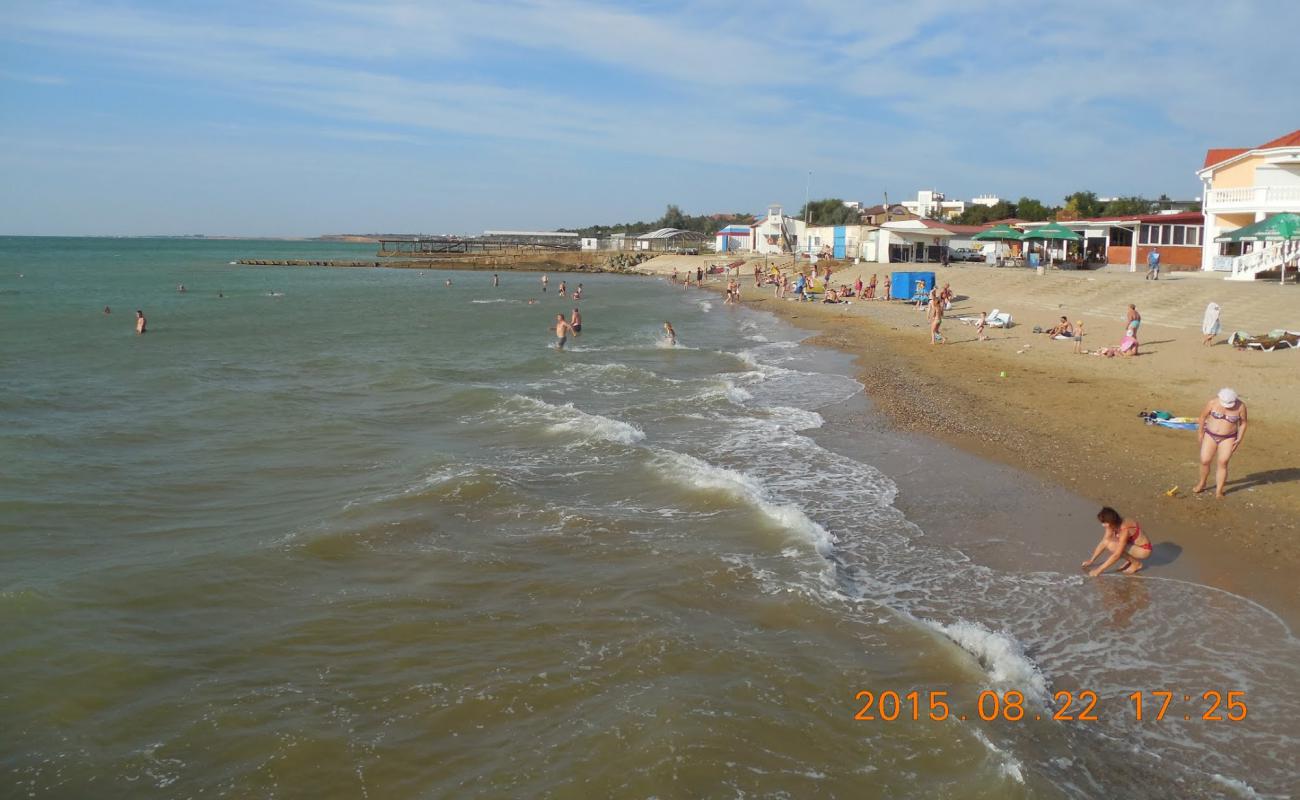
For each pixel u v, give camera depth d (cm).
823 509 1275
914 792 622
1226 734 703
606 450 1611
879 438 1705
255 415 1955
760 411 1995
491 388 2284
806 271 7031
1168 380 2106
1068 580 1004
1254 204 4006
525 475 1452
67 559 1071
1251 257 3544
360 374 2580
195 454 1589
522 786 632
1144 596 953
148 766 665
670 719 705
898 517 1235
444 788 634
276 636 870
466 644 850
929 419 1844
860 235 7312
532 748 678
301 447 1645
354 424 1848
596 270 11600
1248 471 1356
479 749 680
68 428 1800
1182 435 1611
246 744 691
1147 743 691
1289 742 691
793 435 1744
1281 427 1593
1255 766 662
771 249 9475
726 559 1059
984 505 1274
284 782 645
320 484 1397
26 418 1916
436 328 4181
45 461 1523
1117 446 1554
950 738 686
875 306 4675
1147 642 853
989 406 1945
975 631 866
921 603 954
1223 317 2894
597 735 690
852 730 699
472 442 1705
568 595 961
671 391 2292
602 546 1109
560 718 718
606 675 786
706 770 643
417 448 1634
